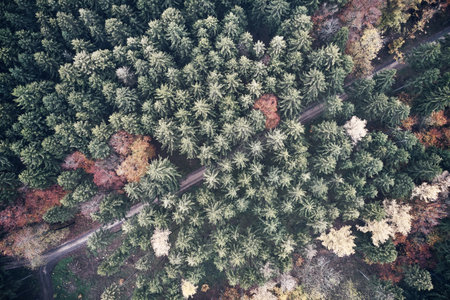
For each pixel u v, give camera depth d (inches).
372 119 2009.1
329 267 1991.9
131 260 2226.9
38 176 1787.6
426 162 1776.6
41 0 1882.4
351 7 1878.7
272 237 1843.0
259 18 2064.5
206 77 1927.9
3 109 1802.4
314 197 1914.4
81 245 2231.8
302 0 1930.4
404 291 1797.5
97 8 1973.4
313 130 2010.3
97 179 1865.2
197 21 1899.6
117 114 1827.0
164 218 1822.1
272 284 1806.1
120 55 1889.8
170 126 1801.2
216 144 1808.6
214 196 1893.5
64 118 1845.5
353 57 1990.7
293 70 1937.7
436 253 1792.6
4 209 1793.8
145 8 1951.3
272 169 1855.3
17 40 1876.2
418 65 1951.3
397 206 1784.0
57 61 1945.1
